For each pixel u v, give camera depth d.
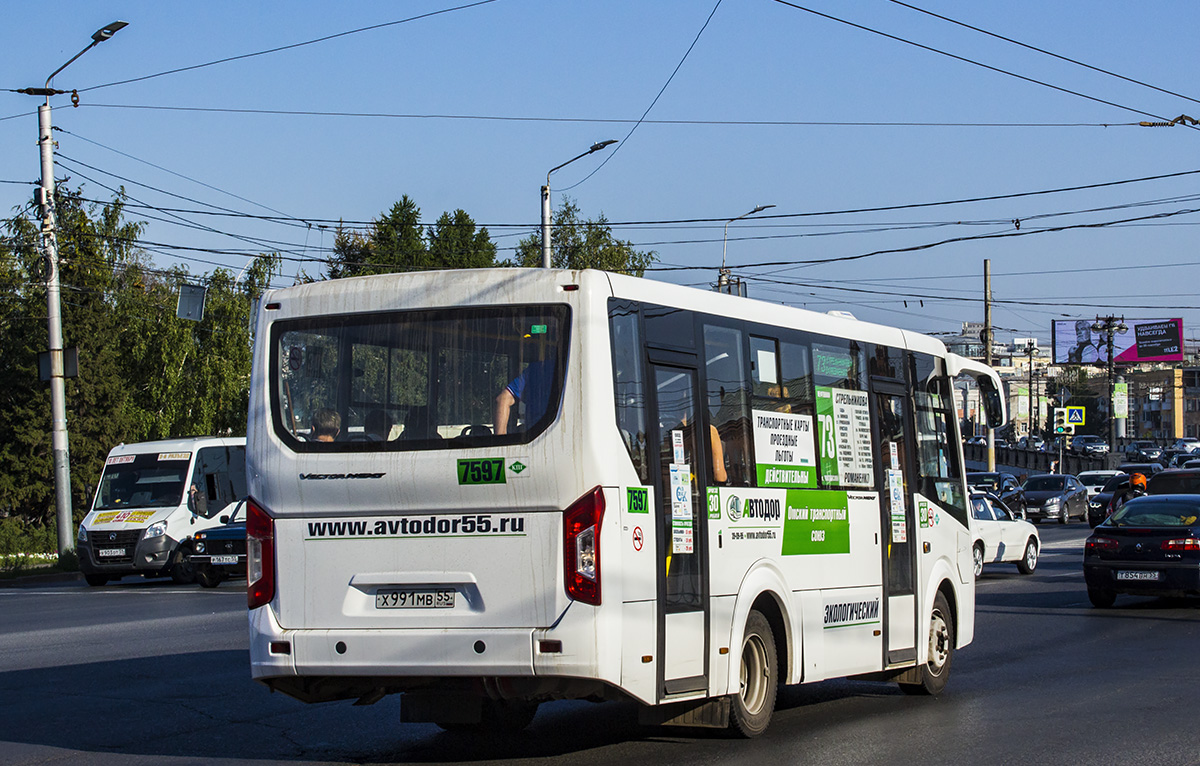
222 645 14.59
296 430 8.05
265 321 8.28
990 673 12.62
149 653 13.88
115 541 26.48
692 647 8.18
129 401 51.00
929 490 11.80
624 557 7.54
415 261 70.38
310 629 7.83
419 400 7.82
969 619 12.41
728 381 8.95
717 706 8.69
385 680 7.75
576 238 52.66
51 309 30.83
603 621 7.36
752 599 8.89
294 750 8.70
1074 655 13.85
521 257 53.75
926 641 11.34
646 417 7.95
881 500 10.86
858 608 10.33
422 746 8.81
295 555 7.92
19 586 27.95
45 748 8.77
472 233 74.62
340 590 7.79
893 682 12.07
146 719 9.95
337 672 7.71
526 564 7.45
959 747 8.66
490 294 7.82
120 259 51.53
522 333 7.71
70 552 30.75
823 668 9.77
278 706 10.58
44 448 50.34
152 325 50.69
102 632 16.17
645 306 8.11
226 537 25.53
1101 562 19.05
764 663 9.09
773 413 9.46
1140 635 15.68
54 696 11.02
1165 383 132.38
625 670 7.49
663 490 8.01
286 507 7.96
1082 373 139.00
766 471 9.27
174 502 27.27
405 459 7.68
